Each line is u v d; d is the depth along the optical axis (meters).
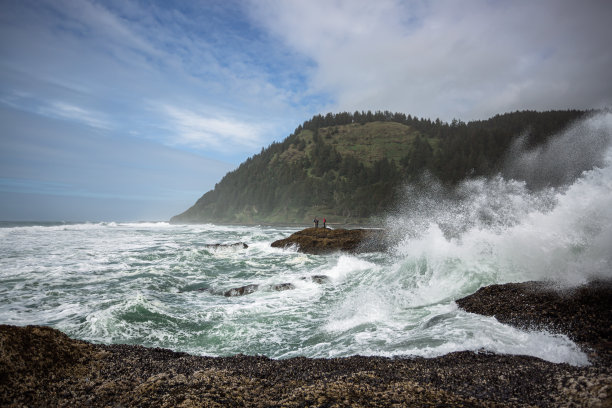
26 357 3.93
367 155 171.38
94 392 3.53
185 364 4.62
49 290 10.43
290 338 6.66
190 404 3.13
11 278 11.93
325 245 21.59
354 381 3.73
